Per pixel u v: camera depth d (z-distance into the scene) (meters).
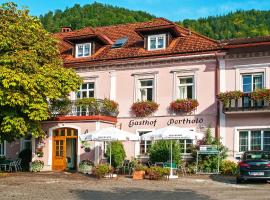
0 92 24.73
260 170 21.19
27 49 26.59
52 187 20.12
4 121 25.73
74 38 33.88
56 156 30.75
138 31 31.73
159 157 28.11
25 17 26.95
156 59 30.67
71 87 27.92
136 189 19.53
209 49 29.20
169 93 30.42
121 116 31.59
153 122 30.61
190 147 28.95
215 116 28.89
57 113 30.86
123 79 31.92
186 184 21.62
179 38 31.86
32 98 25.84
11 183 21.80
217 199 15.95
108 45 34.38
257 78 28.28
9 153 33.97
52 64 27.62
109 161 28.53
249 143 27.94
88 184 21.50
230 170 26.73
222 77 28.97
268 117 27.44
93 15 62.50
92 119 29.70
